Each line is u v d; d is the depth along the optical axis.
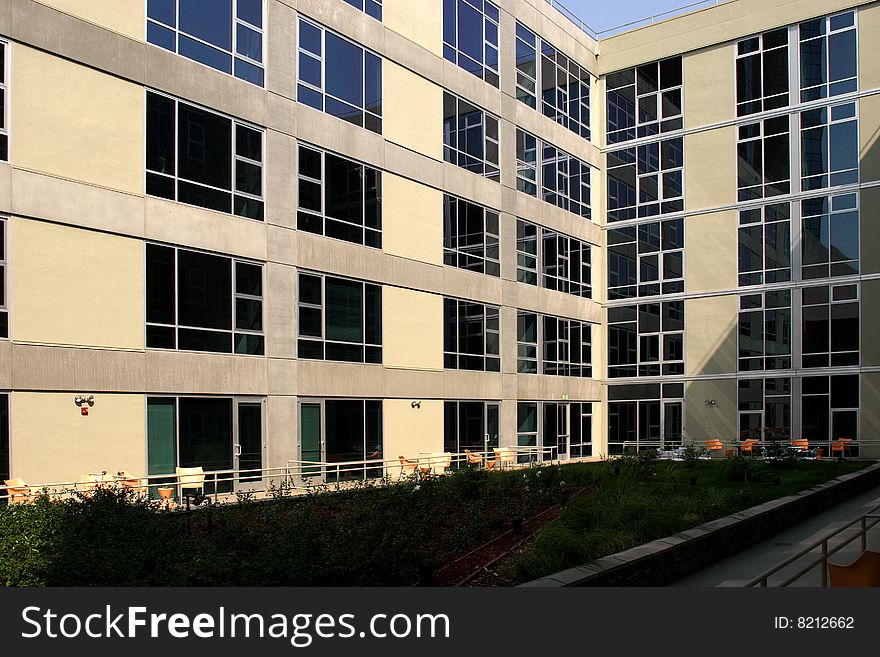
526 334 31.16
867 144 30.05
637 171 35.88
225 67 20.12
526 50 32.38
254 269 20.52
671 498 13.92
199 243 19.11
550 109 33.69
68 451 16.31
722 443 31.77
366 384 23.53
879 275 29.52
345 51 23.69
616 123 36.69
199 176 19.31
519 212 30.97
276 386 20.70
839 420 29.98
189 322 18.83
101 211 17.20
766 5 32.56
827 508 17.42
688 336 33.72
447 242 27.19
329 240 22.56
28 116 16.19
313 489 18.88
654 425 34.44
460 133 28.22
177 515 13.83
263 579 8.39
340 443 22.67
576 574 8.49
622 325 35.81
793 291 31.30
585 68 36.47
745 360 32.25
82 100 17.08
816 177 31.08
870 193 29.88
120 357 17.33
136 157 17.98
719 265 33.19
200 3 19.62
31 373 15.84
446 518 13.52
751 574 10.79
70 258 16.66
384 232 24.67
